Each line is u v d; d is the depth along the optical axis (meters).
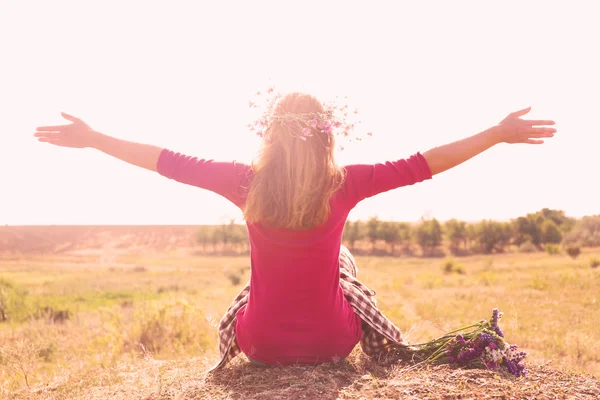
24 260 144.88
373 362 2.96
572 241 85.00
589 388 2.39
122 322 9.85
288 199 2.28
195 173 2.46
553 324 10.67
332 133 2.32
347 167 2.43
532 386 2.40
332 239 2.44
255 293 2.62
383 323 2.92
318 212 2.31
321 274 2.49
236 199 2.46
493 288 21.89
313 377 2.57
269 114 2.37
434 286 25.78
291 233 2.37
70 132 2.51
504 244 115.81
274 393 2.43
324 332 2.64
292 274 2.46
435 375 2.60
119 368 3.81
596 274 24.23
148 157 2.49
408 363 2.91
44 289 34.81
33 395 3.28
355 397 2.32
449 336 2.92
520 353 2.71
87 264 123.88
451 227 128.25
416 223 153.25
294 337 2.62
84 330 11.32
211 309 12.51
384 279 33.19
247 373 2.85
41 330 11.27
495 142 2.40
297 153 2.27
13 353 5.02
